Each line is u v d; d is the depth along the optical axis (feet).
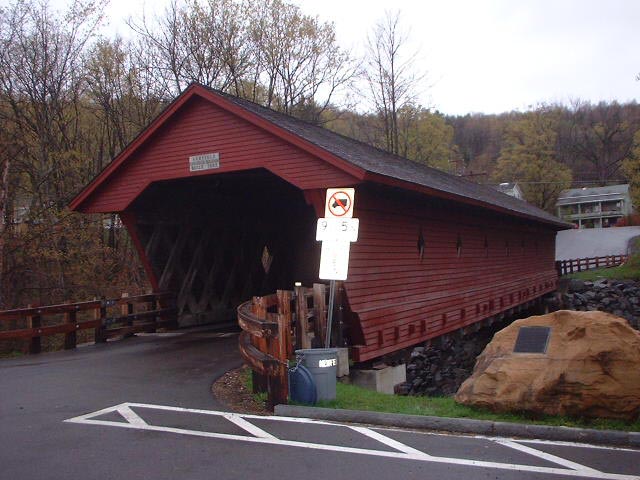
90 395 25.23
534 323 22.49
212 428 20.12
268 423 20.86
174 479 15.21
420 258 45.68
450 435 19.53
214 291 52.13
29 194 74.64
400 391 39.96
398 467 16.16
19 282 69.41
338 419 21.49
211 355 35.01
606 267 155.22
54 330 39.27
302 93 114.32
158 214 45.65
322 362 23.73
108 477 15.37
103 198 43.70
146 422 20.86
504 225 71.41
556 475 15.48
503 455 17.25
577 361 20.34
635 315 110.73
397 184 34.12
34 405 23.53
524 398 20.67
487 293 62.95
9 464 16.43
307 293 31.71
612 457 17.02
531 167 225.97
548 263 101.71
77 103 85.92
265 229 57.93
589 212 282.56
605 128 308.60
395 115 127.13
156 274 46.03
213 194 51.11
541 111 231.09
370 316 36.47
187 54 98.37
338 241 27.25
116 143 94.38
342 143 46.52
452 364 64.08
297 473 15.66
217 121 38.86
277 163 36.09
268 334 22.88
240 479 15.21
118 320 43.70
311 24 111.24
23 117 76.18
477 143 362.74
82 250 71.67
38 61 78.13
